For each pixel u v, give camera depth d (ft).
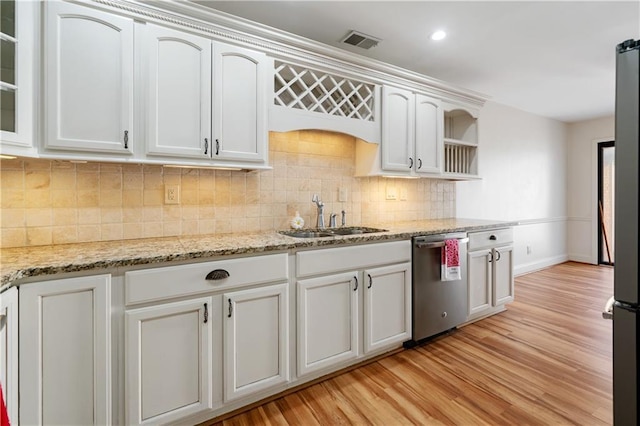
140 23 5.38
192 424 5.22
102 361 4.42
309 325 6.24
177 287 4.91
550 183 16.22
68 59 4.85
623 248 2.95
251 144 6.41
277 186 7.98
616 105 2.97
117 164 6.15
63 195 5.72
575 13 6.92
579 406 5.62
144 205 6.42
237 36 6.18
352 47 8.38
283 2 6.44
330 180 8.87
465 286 8.94
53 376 4.13
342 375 6.72
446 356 7.48
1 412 3.17
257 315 5.64
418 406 5.69
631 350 2.92
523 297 11.69
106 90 5.11
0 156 4.58
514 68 9.87
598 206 16.37
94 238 5.97
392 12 6.82
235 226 7.41
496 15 6.97
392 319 7.45
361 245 6.91
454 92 9.91
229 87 6.15
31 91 4.62
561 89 11.81
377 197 9.88
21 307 3.93
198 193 6.97
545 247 16.07
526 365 7.03
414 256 7.79
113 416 4.54
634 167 2.85
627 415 2.96
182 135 5.72
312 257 6.24
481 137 13.05
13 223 5.35
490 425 5.18
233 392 5.39
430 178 10.48
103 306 4.42
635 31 7.66
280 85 7.86
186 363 5.00
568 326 9.13
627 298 2.93
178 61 5.67
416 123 9.12
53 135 4.75
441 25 7.36
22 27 4.49
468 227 9.01
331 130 7.63
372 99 8.39
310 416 5.47
